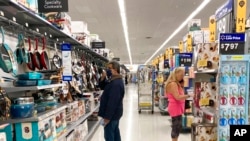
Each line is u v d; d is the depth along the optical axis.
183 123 5.90
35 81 2.27
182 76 4.59
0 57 2.19
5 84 2.35
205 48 3.15
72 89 4.31
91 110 5.32
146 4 8.58
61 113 2.92
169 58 8.09
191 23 6.20
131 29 13.36
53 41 3.82
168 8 9.11
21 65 2.76
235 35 2.75
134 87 28.61
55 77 3.02
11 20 2.55
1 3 1.96
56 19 3.50
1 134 1.59
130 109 10.27
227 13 3.06
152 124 7.17
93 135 5.64
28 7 2.31
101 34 14.85
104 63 9.88
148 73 11.19
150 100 9.19
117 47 21.47
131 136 5.80
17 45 2.68
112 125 3.95
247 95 2.76
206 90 3.28
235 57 2.71
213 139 3.07
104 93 3.99
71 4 8.42
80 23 5.09
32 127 2.06
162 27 12.84
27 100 2.13
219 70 2.77
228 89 2.77
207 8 9.09
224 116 2.79
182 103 4.61
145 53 26.78
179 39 16.78
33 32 3.02
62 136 2.86
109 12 9.65
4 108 1.97
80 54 5.93
